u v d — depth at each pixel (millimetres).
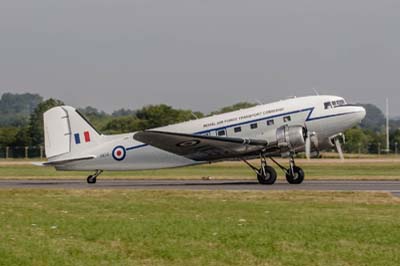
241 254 38719
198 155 93500
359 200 66000
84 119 98500
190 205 62219
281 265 36469
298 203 63625
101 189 82062
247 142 89000
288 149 90500
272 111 91062
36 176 124750
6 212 57375
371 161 193250
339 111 90562
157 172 137125
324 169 149375
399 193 73375
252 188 82500
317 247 40531
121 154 96938
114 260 37438
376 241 42250
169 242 42031
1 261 37156
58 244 41500
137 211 57844
